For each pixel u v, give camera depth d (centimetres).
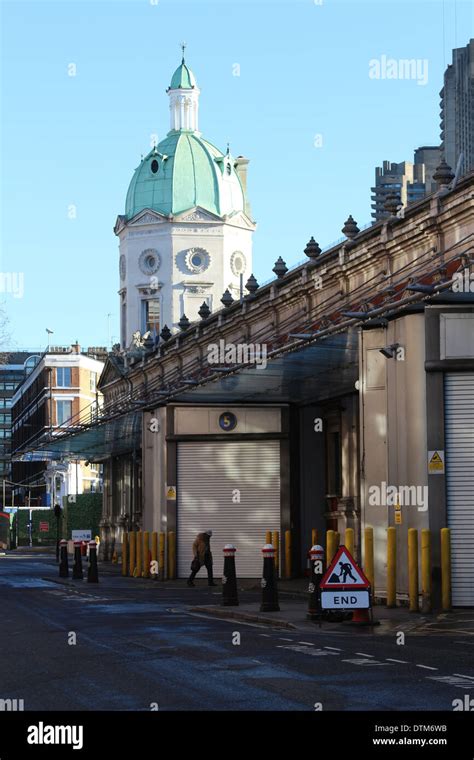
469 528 2402
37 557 7406
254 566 3850
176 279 8806
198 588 3497
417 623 2103
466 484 2409
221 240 8838
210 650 1658
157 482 4034
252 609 2455
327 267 3359
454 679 1303
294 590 3175
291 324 3597
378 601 2555
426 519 2491
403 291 2517
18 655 1647
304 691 1231
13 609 2583
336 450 3800
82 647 1734
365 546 2506
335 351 2997
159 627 2089
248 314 3991
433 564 2377
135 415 4525
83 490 10794
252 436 3872
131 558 4291
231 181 9025
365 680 1305
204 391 3706
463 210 2634
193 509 3909
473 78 16700
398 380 2603
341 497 3700
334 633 1956
